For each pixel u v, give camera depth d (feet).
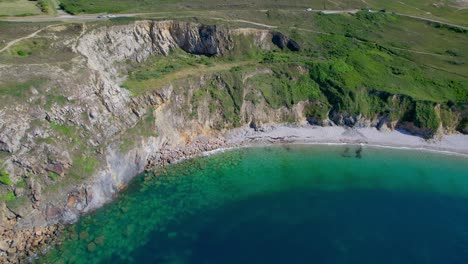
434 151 286.87
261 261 187.83
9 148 189.78
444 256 197.67
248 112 296.92
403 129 304.71
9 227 182.91
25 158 193.36
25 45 242.78
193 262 184.03
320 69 322.75
